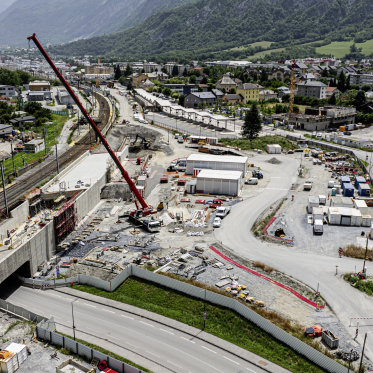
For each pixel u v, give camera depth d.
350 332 60.59
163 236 93.88
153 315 66.62
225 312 65.62
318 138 197.50
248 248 87.19
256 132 188.12
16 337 61.25
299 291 71.38
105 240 92.25
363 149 175.25
